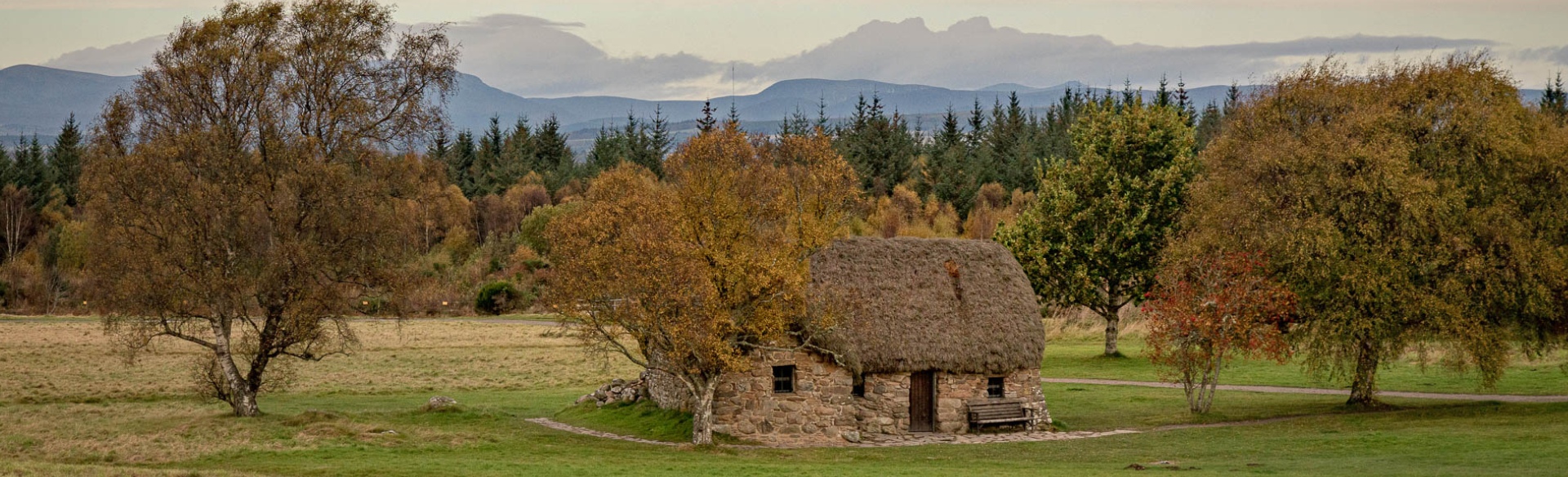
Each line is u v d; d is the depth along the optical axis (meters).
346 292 39.03
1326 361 43.50
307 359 40.09
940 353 38.66
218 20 39.53
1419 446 31.83
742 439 37.28
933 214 117.75
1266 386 53.00
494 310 106.19
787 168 40.25
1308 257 39.38
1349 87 44.16
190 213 36.72
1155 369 59.56
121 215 36.38
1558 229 40.75
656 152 146.38
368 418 39.62
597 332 35.69
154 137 38.47
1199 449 34.03
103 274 36.56
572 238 35.53
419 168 42.50
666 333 34.12
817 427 37.75
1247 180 43.03
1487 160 40.50
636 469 29.19
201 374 42.31
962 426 39.41
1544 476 25.17
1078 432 39.31
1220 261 42.16
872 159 131.75
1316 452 32.16
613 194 39.09
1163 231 60.69
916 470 29.17
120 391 51.88
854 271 39.91
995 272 42.00
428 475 27.84
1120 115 64.88
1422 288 39.53
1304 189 40.44
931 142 163.38
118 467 28.52
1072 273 62.00
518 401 51.78
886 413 38.59
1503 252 39.88
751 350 37.66
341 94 41.03
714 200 36.03
